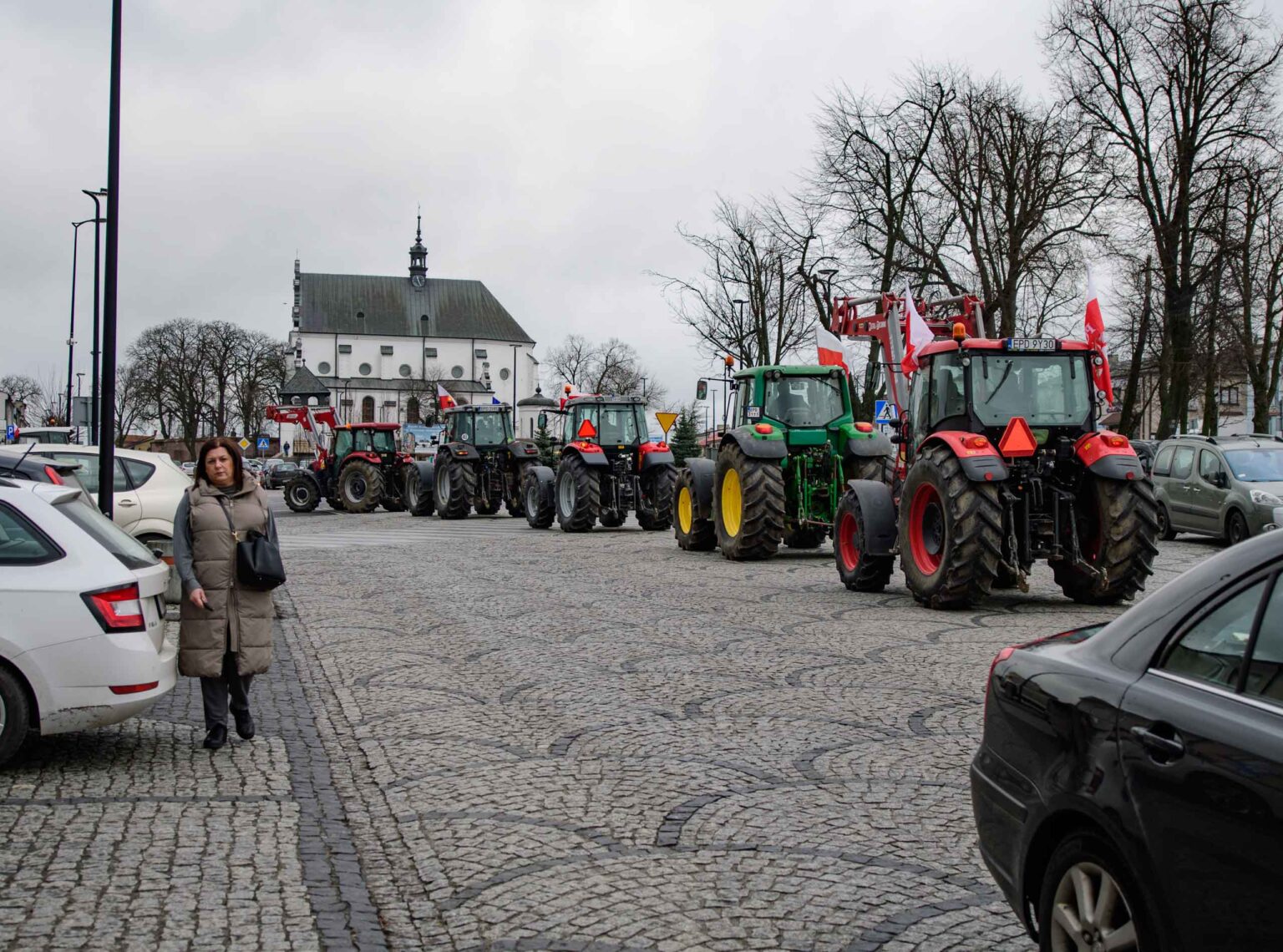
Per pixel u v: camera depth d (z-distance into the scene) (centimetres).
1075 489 1191
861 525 1323
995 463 1127
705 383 1845
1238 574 299
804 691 807
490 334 13200
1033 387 1205
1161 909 277
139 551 660
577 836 511
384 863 480
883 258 3256
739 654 955
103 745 679
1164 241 2836
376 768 629
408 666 934
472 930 408
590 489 2362
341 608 1284
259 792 582
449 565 1739
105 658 598
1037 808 326
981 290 3166
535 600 1311
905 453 1403
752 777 600
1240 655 284
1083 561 1166
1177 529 2005
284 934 404
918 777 598
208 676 658
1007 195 3055
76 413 2380
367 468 3606
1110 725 304
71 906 426
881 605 1234
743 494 1683
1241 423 4841
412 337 12950
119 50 1455
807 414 1739
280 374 9288
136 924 410
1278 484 1828
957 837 505
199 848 493
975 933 403
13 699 590
